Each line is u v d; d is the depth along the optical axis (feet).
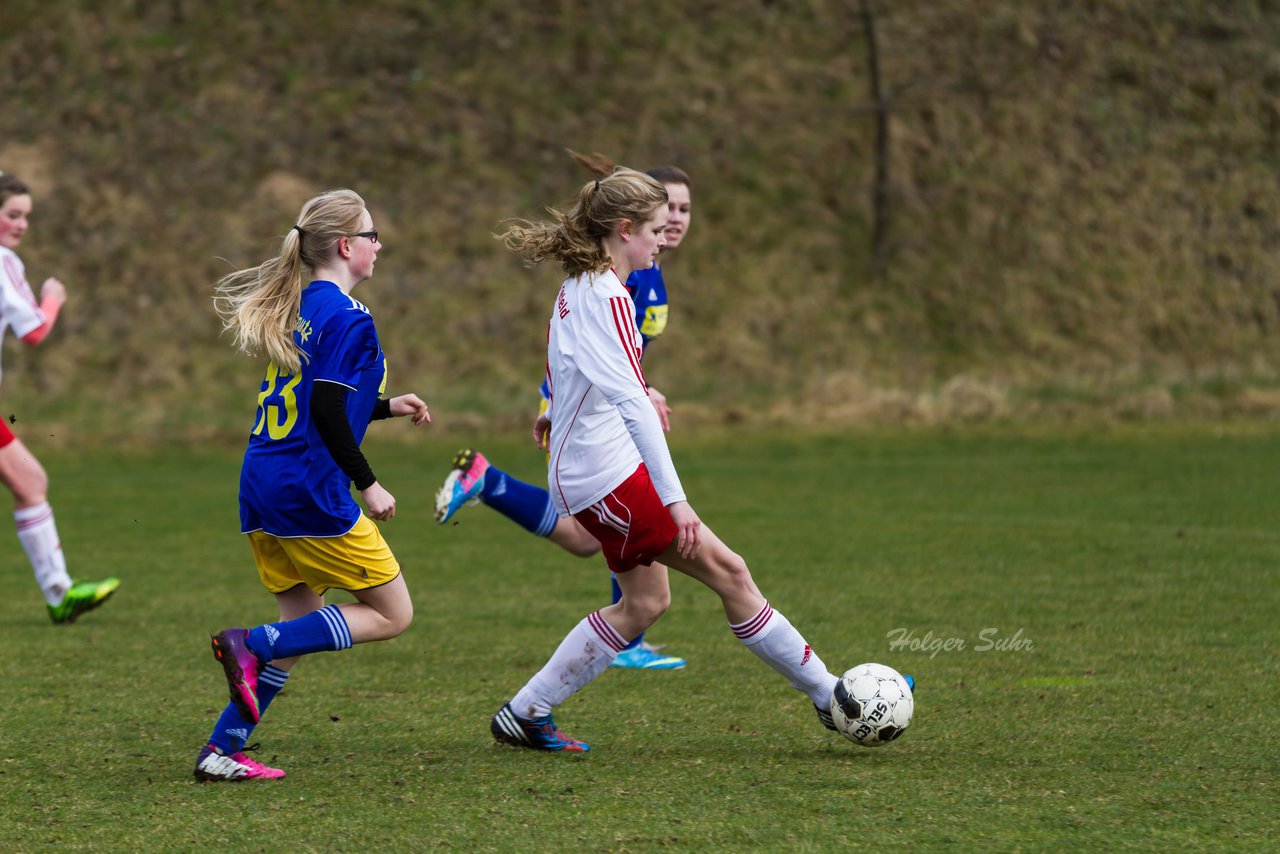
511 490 68.59
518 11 296.30
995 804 43.21
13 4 288.30
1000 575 94.73
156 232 248.52
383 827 40.98
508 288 249.55
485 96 279.90
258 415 48.14
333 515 46.88
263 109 272.92
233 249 246.47
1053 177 276.00
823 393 227.20
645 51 290.97
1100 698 59.67
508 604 87.66
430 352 235.81
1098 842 39.04
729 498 140.56
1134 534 113.70
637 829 40.63
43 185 253.03
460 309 244.42
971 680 63.72
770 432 206.80
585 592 92.38
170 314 236.63
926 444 190.39
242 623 81.92
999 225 267.39
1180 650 70.28
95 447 196.44
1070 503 134.00
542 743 51.13
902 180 271.08
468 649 73.31
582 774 47.62
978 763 48.85
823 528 119.03
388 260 249.96
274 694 48.29
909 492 144.05
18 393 218.18
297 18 291.99
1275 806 42.83
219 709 59.06
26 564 108.17
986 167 275.18
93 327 232.53
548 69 285.84
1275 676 64.03
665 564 50.96
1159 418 218.18
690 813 42.34
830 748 51.57
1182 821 41.14
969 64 291.58
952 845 38.83
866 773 47.50
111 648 73.77
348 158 266.36
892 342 247.70
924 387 235.81
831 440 196.65
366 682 65.00
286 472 46.78
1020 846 38.70
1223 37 304.09
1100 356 248.32
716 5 301.43
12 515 137.49
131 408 215.92
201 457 187.52
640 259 51.44
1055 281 260.62
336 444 45.65
